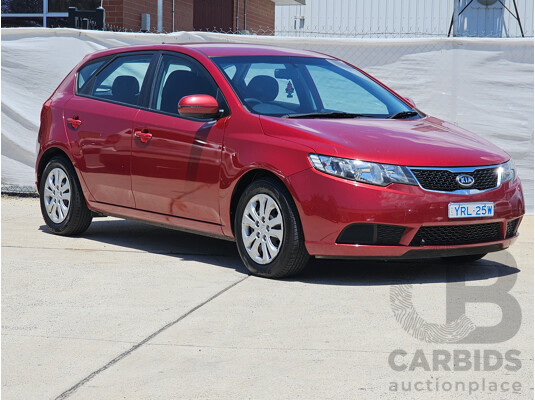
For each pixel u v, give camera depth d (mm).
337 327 4824
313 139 5891
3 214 9289
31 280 6008
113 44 10250
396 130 6250
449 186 5848
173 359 4258
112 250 7223
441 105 9734
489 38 9586
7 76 10391
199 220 6609
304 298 5508
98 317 5043
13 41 10328
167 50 7211
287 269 5980
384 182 5695
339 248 5750
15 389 3848
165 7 16922
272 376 3998
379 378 3965
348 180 5707
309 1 22938
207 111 6332
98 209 7539
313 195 5758
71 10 12719
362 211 5652
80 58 10297
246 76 6695
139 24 15570
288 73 6883
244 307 5273
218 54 6930
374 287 5852
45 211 8031
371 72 9859
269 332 4723
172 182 6727
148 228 8508
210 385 3879
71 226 7797
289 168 5867
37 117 10414
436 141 6141
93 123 7480
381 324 4891
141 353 4355
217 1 20422
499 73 9609
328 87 7000
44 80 10375
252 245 6188
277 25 23703
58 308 5250
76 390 3830
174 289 5762
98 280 6027
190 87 6824
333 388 3832
